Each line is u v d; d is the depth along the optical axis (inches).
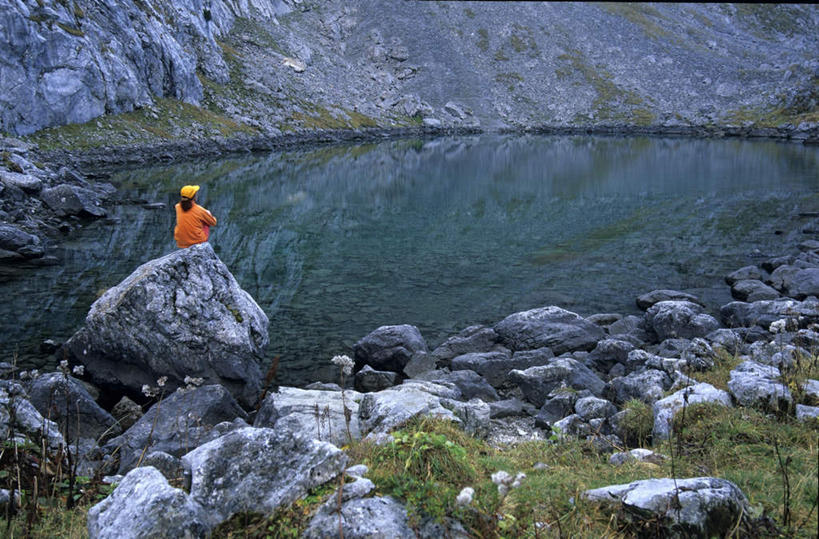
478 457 215.3
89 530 167.6
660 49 5137.8
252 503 161.0
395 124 3673.7
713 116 4069.9
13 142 1515.7
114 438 305.9
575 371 398.0
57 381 328.5
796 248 892.0
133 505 158.2
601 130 4116.6
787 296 651.5
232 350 417.1
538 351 471.2
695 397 269.3
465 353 500.4
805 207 1222.9
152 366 404.8
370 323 579.2
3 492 197.3
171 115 2284.7
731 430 237.5
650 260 837.2
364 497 164.1
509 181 1690.5
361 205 1277.1
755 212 1182.3
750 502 175.9
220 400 342.6
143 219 1021.8
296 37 4092.0
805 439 227.1
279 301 642.2
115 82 2034.9
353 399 319.3
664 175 1790.1
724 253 872.9
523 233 1023.0
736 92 4402.1
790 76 4261.8
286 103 3112.7
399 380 451.8
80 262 748.6
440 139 3459.6
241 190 1417.3
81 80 1846.7
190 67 2546.8
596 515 175.0
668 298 631.8
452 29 4963.1
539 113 4343.0
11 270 701.3
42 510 196.1
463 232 1029.2
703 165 2057.1
